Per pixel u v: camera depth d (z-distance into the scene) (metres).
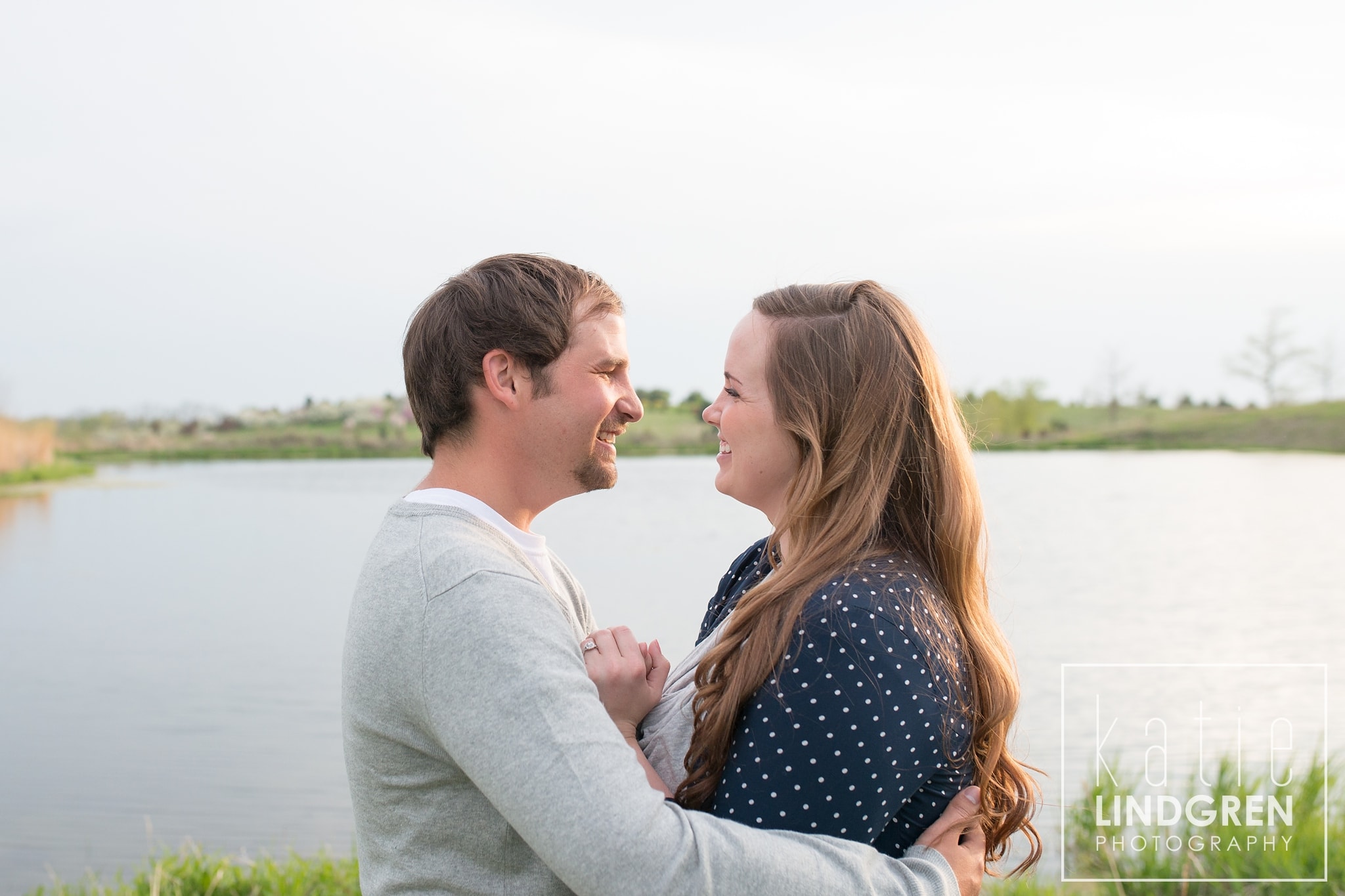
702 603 13.69
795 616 1.38
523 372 1.53
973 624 1.55
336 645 12.22
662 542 20.78
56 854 5.42
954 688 1.42
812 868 1.24
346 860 4.47
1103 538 21.12
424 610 1.28
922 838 1.44
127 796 6.46
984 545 1.63
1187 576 16.56
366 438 54.59
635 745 1.52
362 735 1.36
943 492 1.56
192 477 42.91
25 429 44.06
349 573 18.47
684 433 47.00
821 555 1.46
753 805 1.35
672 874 1.15
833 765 1.32
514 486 1.58
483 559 1.33
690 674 1.61
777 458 1.61
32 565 19.50
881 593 1.39
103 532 24.77
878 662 1.33
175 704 9.19
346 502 32.06
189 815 6.12
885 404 1.53
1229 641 11.69
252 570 18.80
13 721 8.59
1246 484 33.66
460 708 1.24
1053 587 15.57
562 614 1.38
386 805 1.37
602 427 1.59
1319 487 32.38
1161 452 49.12
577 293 1.58
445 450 1.58
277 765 7.27
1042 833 4.77
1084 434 51.72
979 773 1.51
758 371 1.61
